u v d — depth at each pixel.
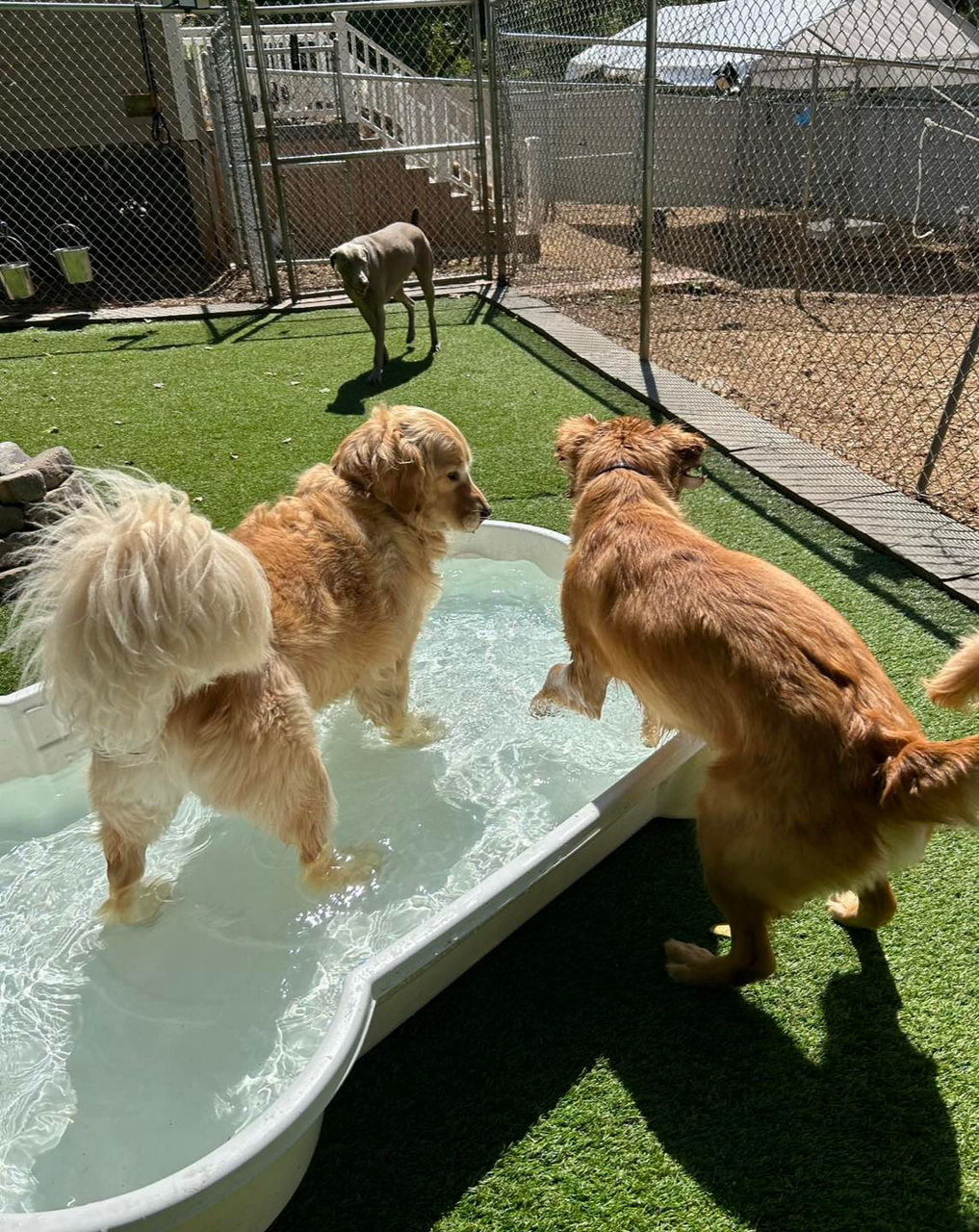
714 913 2.45
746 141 12.22
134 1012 2.26
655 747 3.13
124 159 10.75
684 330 8.26
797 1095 1.95
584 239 12.12
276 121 11.70
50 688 1.96
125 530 1.83
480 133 9.38
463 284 9.88
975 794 1.72
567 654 3.66
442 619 3.95
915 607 3.64
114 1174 1.90
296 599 2.55
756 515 4.48
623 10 8.34
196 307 9.20
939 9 10.53
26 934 2.48
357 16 14.55
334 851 2.68
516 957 2.34
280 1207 1.77
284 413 6.11
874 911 2.23
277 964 2.38
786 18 11.78
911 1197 1.75
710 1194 1.78
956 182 11.51
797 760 1.91
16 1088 2.08
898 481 4.77
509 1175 1.83
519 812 2.90
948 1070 1.99
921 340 7.74
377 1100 1.98
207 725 2.22
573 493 2.89
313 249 11.43
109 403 6.38
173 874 2.67
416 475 2.87
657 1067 2.03
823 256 11.48
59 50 10.20
